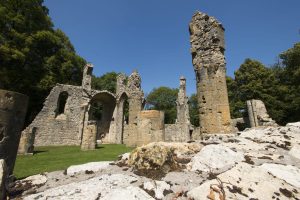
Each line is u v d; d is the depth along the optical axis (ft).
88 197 12.13
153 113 45.78
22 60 85.46
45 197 12.71
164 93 205.36
